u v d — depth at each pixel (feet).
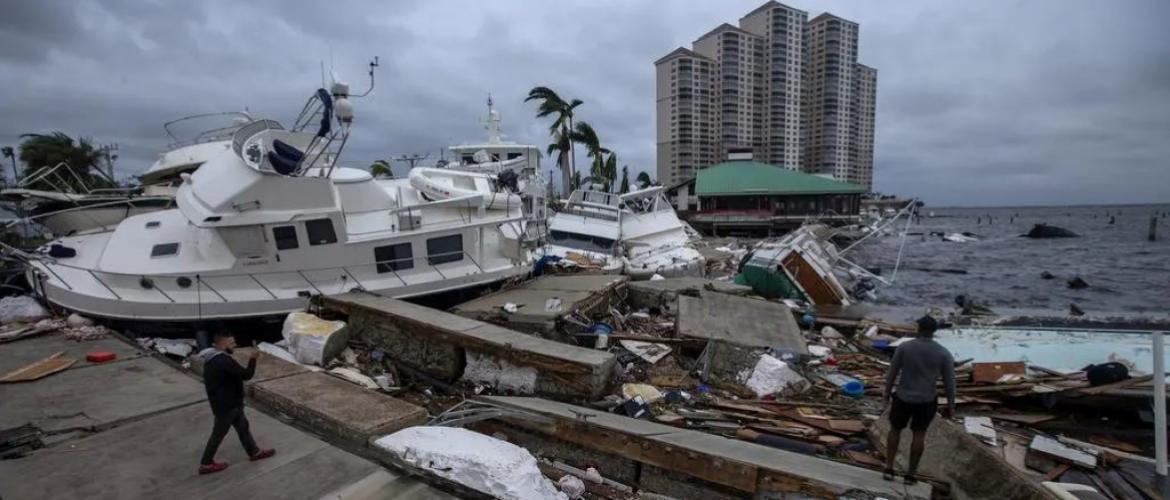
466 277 46.26
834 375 37.81
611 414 25.93
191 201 38.78
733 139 322.75
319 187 39.50
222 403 18.92
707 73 312.50
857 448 25.79
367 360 35.01
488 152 85.51
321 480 18.69
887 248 196.34
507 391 30.96
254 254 37.93
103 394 26.16
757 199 211.61
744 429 27.61
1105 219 478.18
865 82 371.97
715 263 105.19
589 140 136.98
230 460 19.97
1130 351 38.91
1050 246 198.70
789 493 18.29
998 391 31.71
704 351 37.45
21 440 20.90
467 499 17.90
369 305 36.35
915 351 20.03
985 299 89.25
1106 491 22.94
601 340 39.22
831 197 211.00
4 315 37.40
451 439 20.67
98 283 36.76
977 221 458.50
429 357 33.65
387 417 23.00
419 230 44.14
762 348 38.52
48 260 39.78
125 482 18.40
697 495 19.99
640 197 98.78
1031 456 25.80
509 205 52.60
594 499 20.26
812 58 351.87
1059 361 39.60
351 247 41.06
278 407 25.32
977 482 19.30
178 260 37.50
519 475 18.51
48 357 30.99
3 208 49.34
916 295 94.22
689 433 24.30
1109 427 29.30
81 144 114.93
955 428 22.79
